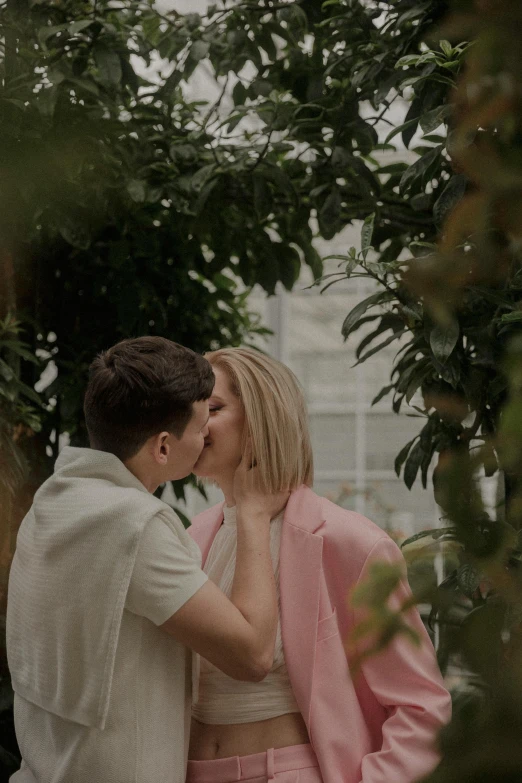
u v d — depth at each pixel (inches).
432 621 14.7
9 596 53.7
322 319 210.7
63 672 47.6
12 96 85.0
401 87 70.2
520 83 12.1
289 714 54.3
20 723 52.2
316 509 58.0
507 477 37.2
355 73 83.7
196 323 111.5
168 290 109.1
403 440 203.9
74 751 47.2
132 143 95.1
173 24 95.2
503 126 12.5
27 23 87.8
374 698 56.1
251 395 57.4
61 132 84.0
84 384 101.7
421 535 52.3
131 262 104.0
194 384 52.5
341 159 87.3
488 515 13.0
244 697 54.3
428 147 84.7
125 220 101.2
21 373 102.7
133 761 47.0
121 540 47.4
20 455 87.5
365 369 208.2
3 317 91.5
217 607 48.2
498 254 13.3
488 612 13.1
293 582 55.6
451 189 62.0
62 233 89.0
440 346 61.1
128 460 52.5
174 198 92.9
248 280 109.3
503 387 60.1
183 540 50.7
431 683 52.6
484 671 12.8
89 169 89.4
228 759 53.1
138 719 47.6
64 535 48.8
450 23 12.0
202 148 96.7
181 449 53.1
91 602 47.1
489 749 12.3
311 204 99.9
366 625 14.1
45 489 52.6
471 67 12.2
